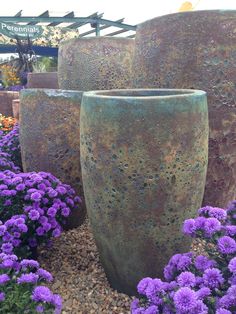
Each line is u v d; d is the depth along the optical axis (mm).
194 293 1334
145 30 2783
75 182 2994
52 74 6637
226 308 1342
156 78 2736
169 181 1939
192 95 1941
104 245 2195
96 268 2566
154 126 1869
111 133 1926
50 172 2947
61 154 2906
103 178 2010
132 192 1951
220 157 2746
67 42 3941
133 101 1863
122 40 3939
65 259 2691
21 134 3082
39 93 2861
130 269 2176
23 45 10711
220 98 2615
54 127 2861
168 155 1905
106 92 2297
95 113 1979
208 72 2574
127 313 2131
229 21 2521
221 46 2543
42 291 1655
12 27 10648
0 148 4043
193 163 1997
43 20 11250
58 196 2564
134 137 1887
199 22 2533
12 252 2156
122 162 1927
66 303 2232
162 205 1976
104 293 2311
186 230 1678
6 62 12711
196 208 2127
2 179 2535
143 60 2811
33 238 2418
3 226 2145
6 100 6598
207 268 1557
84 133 2092
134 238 2051
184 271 1634
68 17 11492
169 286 1530
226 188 2865
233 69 2584
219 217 1783
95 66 3850
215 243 1613
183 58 2596
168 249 2107
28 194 2436
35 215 2291
